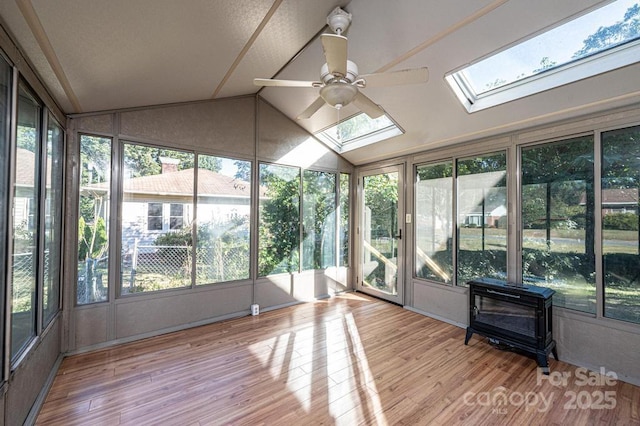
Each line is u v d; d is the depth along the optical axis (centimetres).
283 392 214
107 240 289
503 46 207
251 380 229
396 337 313
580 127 261
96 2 137
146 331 307
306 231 444
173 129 324
